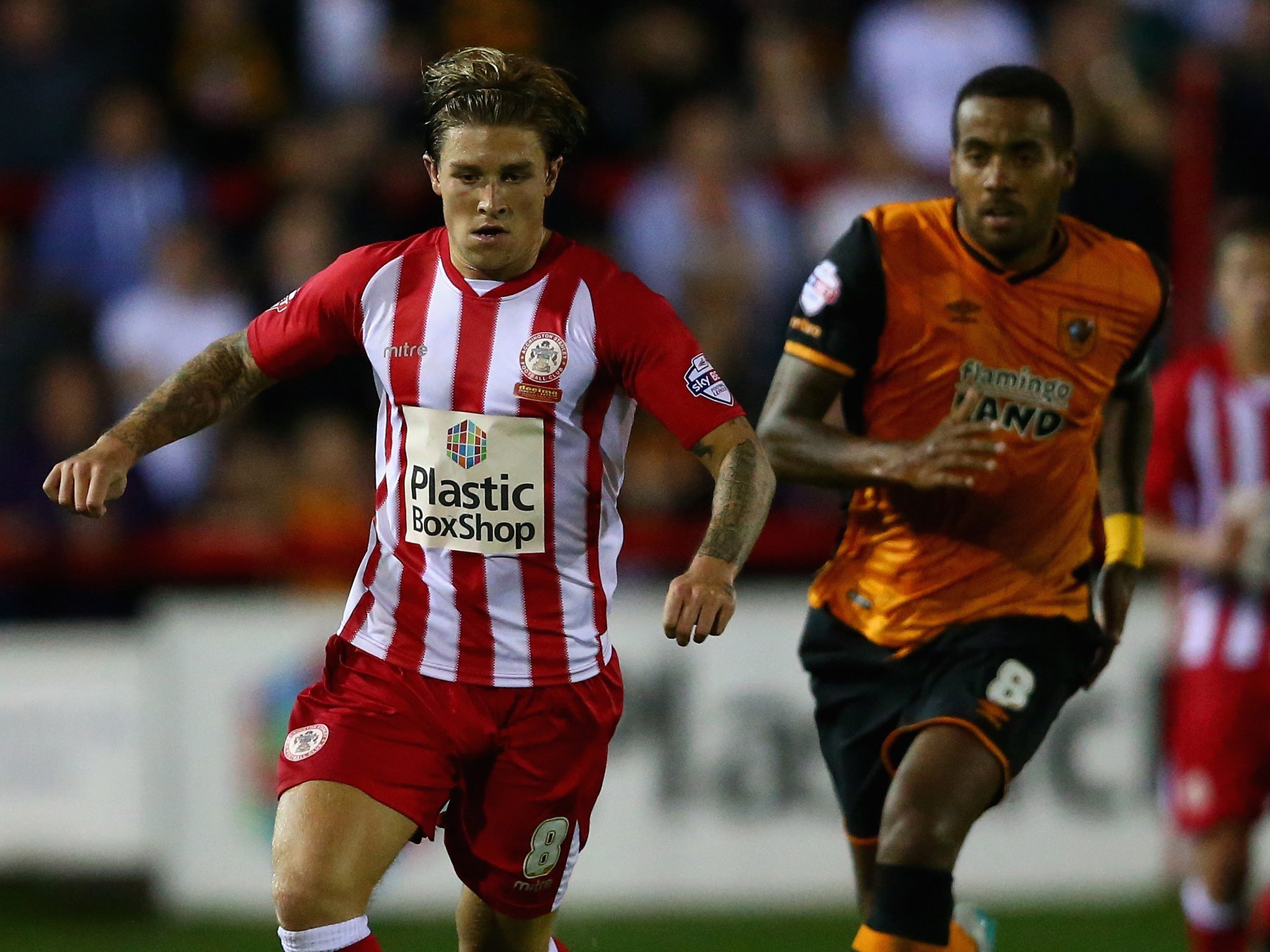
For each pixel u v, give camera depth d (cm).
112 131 3225
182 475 2952
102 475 1253
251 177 3291
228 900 2705
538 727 1341
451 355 1302
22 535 2819
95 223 3191
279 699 2722
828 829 2758
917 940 1372
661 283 3175
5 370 2962
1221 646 2120
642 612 2748
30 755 2716
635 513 2862
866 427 1538
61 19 3419
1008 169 1436
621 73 3478
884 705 1511
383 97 3344
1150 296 1514
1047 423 1491
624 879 2723
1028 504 1495
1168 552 2092
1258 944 2170
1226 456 2166
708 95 3522
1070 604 1516
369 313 1324
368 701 1331
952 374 1491
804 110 3525
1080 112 3294
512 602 1321
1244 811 2111
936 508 1498
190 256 3088
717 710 2752
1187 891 2155
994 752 1418
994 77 1448
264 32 3500
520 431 1298
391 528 1341
